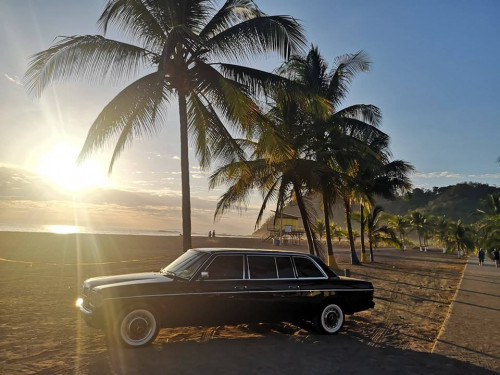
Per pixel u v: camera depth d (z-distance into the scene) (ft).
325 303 26.20
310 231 62.64
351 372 18.66
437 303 41.75
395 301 42.55
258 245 165.58
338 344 23.99
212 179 58.75
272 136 41.47
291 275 25.76
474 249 199.62
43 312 30.45
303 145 60.70
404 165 101.40
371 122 80.02
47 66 37.76
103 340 23.03
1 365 18.43
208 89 40.24
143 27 40.52
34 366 18.37
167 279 23.30
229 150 43.01
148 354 20.52
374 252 178.09
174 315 22.35
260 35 38.32
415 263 115.34
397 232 244.01
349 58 76.02
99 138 38.99
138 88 38.04
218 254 24.43
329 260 77.30
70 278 50.75
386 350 22.97
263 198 61.21
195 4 41.50
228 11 42.45
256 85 40.16
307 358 20.76
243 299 23.75
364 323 30.73
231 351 21.62
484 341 24.44
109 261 75.82
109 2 39.17
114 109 37.70
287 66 67.26
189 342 23.25
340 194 71.61
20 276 51.29
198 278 23.24
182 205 41.39
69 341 22.72
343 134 69.21
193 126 46.16
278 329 27.63
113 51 38.45
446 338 25.11
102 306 20.92
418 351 22.88
